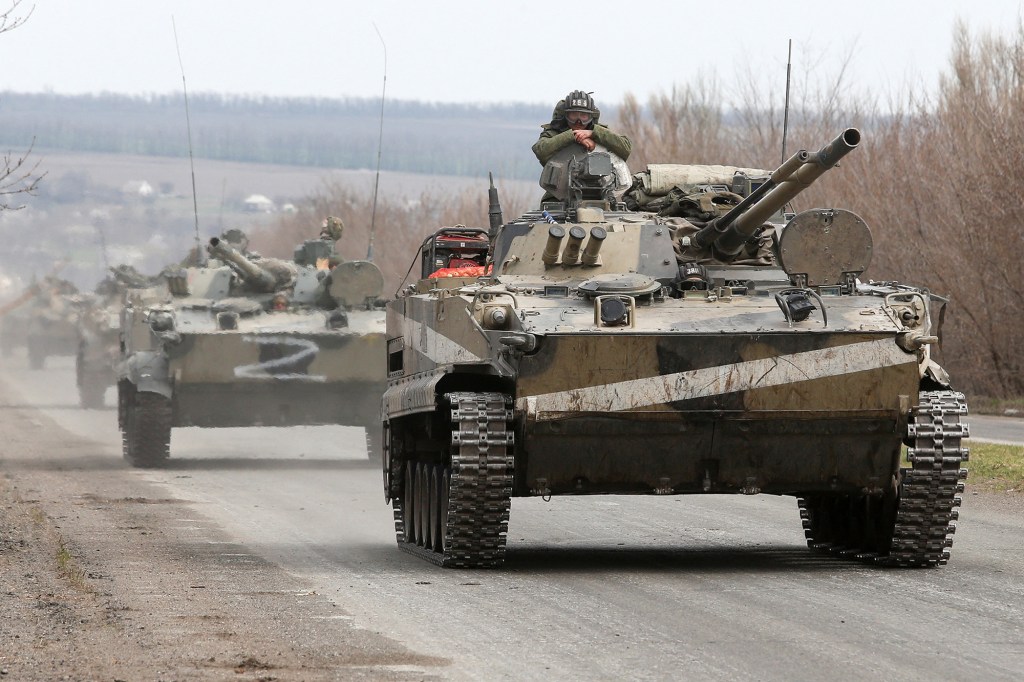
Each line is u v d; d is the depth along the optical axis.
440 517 58.69
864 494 57.03
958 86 180.75
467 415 54.38
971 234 170.00
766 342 53.69
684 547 64.50
